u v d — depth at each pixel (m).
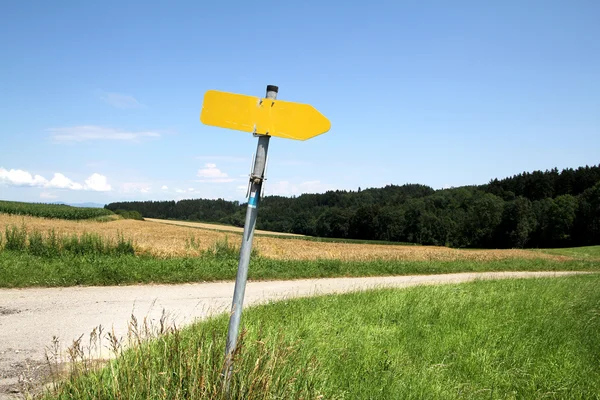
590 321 8.02
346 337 5.75
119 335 6.54
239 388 2.93
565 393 4.69
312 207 124.00
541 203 86.75
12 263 12.52
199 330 4.64
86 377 3.13
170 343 3.46
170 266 14.80
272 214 111.12
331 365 4.50
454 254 38.72
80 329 6.90
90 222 56.06
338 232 98.06
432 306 8.72
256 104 3.02
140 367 3.01
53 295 9.80
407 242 88.81
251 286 14.12
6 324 6.98
